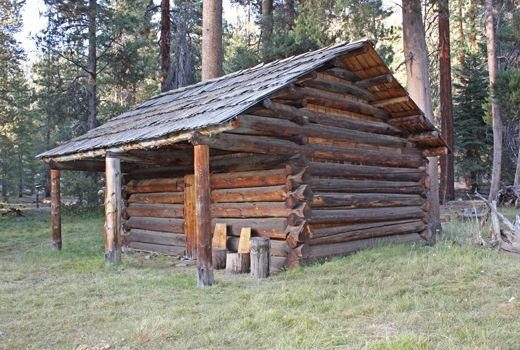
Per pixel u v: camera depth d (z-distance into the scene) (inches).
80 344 192.5
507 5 941.8
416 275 290.4
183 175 444.8
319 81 371.6
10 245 551.2
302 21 564.4
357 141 401.4
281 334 196.9
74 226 738.2
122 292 279.4
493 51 851.4
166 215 460.1
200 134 291.7
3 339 201.3
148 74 1006.4
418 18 548.7
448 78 893.2
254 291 271.9
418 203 466.0
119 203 385.4
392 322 209.2
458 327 197.8
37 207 1125.7
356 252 383.9
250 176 370.0
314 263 348.2
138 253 477.1
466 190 1178.0
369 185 409.1
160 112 431.8
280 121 338.0
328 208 370.3
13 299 268.1
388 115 439.5
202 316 224.8
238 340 191.9
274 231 352.5
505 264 312.2
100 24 935.7
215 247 381.4
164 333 199.0
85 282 313.3
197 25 1039.6
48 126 1289.4
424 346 175.2
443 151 464.4
